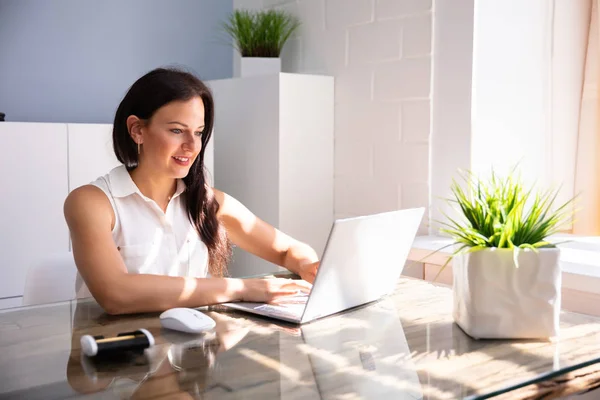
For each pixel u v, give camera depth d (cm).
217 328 129
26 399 94
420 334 126
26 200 238
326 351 115
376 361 110
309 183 269
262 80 265
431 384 100
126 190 165
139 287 140
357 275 140
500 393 98
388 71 250
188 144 156
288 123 261
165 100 155
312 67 282
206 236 176
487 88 228
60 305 146
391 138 251
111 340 113
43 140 239
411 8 240
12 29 277
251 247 185
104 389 97
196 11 317
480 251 121
